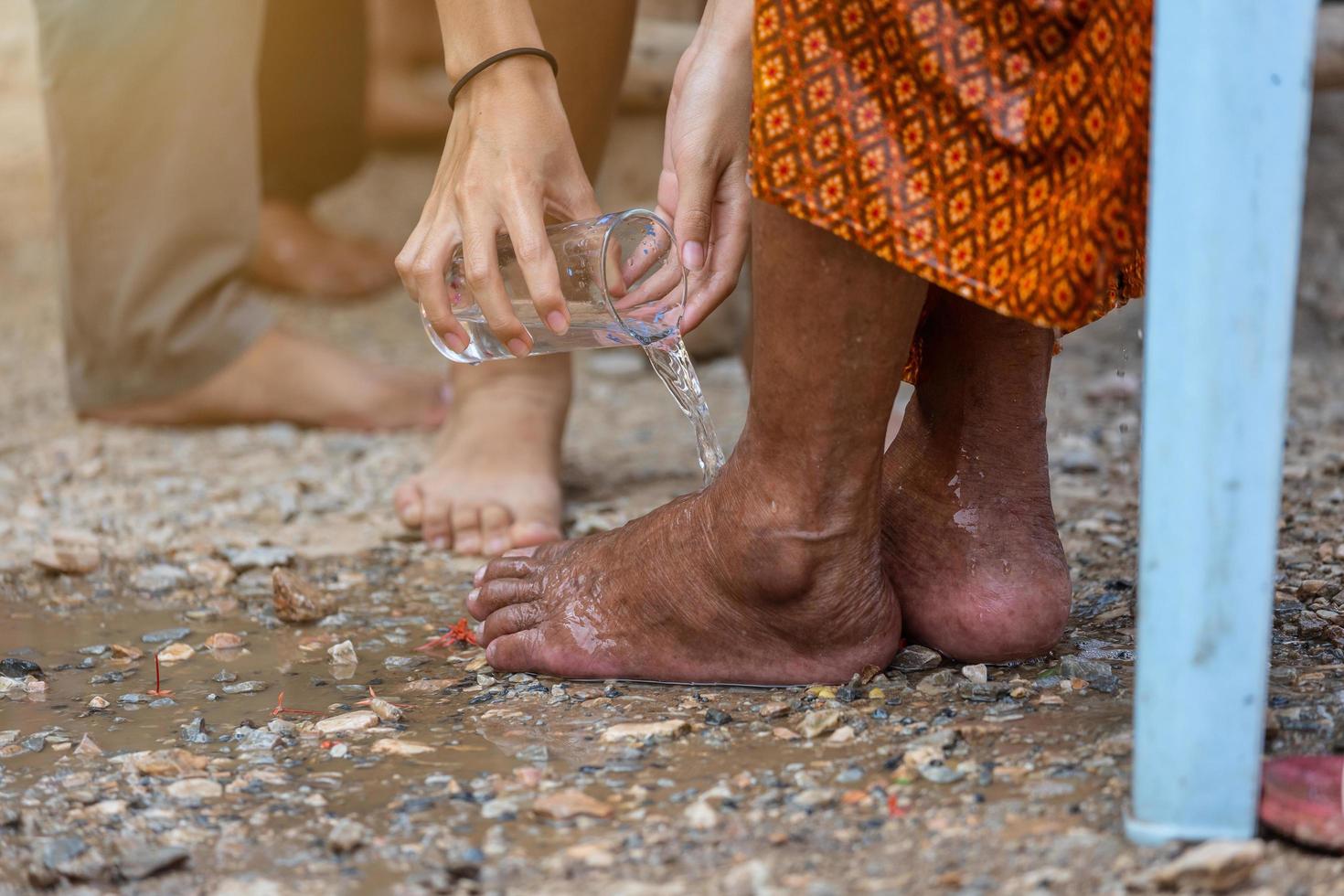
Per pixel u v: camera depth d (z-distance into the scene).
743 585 1.96
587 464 2.56
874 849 1.79
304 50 3.37
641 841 1.81
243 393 2.69
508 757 1.91
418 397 2.71
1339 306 3.03
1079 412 2.66
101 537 2.36
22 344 3.44
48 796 1.88
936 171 1.83
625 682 2.01
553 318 1.96
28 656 2.11
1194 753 1.76
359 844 1.82
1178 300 1.73
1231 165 1.72
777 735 1.92
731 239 2.01
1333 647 1.99
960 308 1.98
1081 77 1.81
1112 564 2.19
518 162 1.98
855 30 1.83
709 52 1.99
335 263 3.68
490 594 2.05
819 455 1.92
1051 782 1.84
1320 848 1.76
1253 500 1.74
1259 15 1.71
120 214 2.64
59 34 2.59
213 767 1.91
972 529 2.00
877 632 1.98
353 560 2.30
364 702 2.00
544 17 2.19
